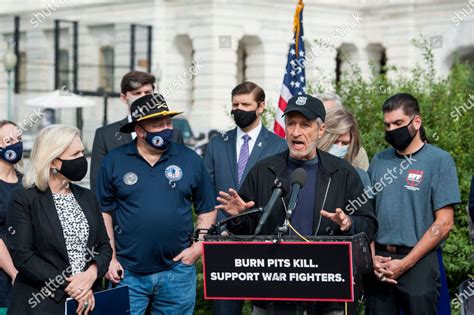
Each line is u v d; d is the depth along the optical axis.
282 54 30.67
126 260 6.13
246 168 7.07
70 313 5.30
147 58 29.39
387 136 5.98
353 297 4.66
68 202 5.57
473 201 5.46
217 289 4.80
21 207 5.45
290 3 30.41
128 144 6.27
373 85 9.50
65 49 32.28
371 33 31.64
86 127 30.12
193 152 6.35
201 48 29.02
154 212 6.05
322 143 6.25
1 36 34.19
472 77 9.45
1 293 6.46
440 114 8.65
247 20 29.58
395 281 5.89
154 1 29.70
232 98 7.14
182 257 6.15
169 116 6.06
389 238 5.97
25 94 31.55
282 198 5.30
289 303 4.78
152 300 6.26
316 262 4.66
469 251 7.62
